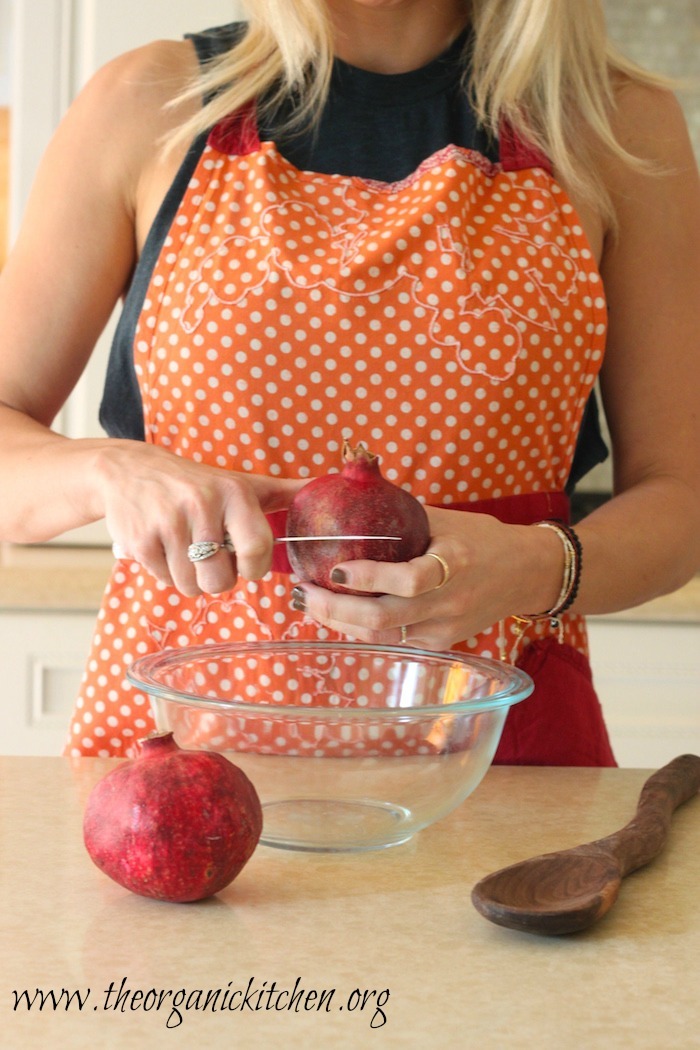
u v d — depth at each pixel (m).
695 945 0.63
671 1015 0.55
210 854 0.65
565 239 1.15
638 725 1.95
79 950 0.60
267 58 1.16
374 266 1.10
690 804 0.90
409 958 0.60
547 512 1.17
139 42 2.01
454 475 1.12
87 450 0.93
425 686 0.87
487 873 0.73
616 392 1.21
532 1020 0.54
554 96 1.16
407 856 0.76
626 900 0.70
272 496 0.92
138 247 1.18
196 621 1.11
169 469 0.86
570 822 0.85
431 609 0.82
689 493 1.13
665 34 2.37
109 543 2.10
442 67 1.21
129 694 1.12
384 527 0.78
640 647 1.95
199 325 1.10
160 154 1.14
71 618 1.86
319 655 0.88
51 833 0.79
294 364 1.10
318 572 0.80
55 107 2.03
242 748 0.73
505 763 1.10
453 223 1.11
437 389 1.11
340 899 0.68
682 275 1.20
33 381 1.13
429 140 1.18
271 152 1.14
